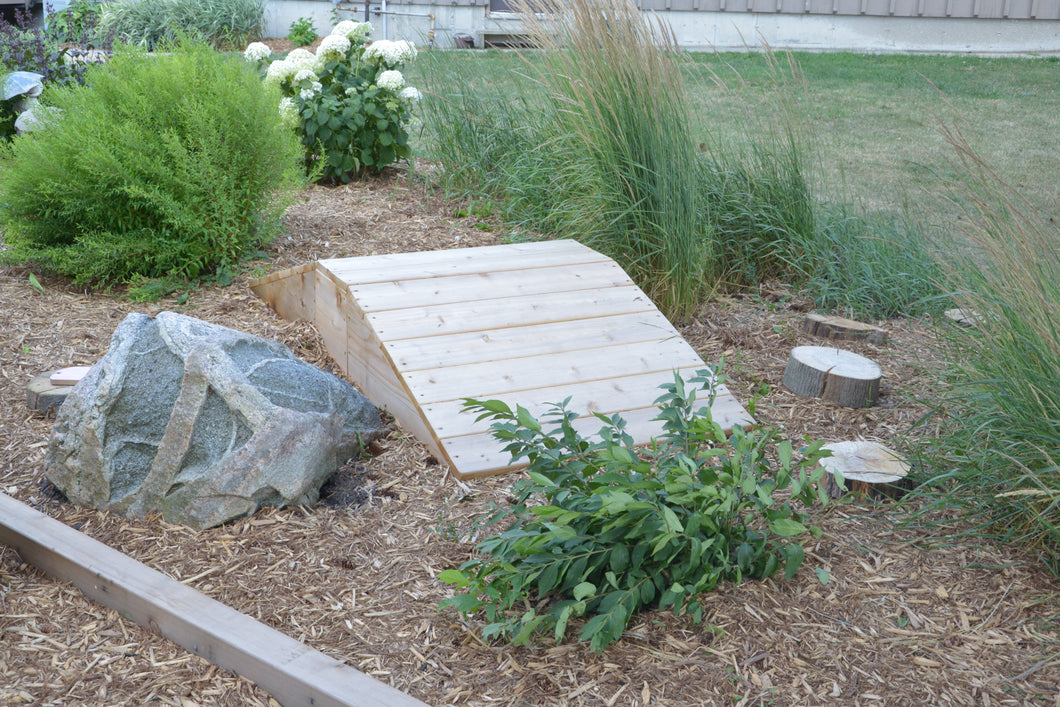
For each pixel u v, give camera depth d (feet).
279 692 7.54
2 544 9.62
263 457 9.86
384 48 23.22
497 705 7.45
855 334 15.14
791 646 8.12
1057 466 8.83
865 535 9.79
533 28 17.37
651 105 15.56
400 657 8.03
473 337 12.74
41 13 41.11
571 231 17.92
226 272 16.53
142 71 16.39
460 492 10.61
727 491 8.21
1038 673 7.80
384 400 12.64
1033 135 30.45
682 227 15.57
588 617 8.48
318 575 9.14
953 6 45.78
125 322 10.94
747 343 15.05
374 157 22.93
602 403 12.08
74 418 10.29
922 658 7.98
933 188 23.70
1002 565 9.21
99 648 8.19
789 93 18.17
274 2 49.29
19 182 15.74
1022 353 9.96
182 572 9.15
